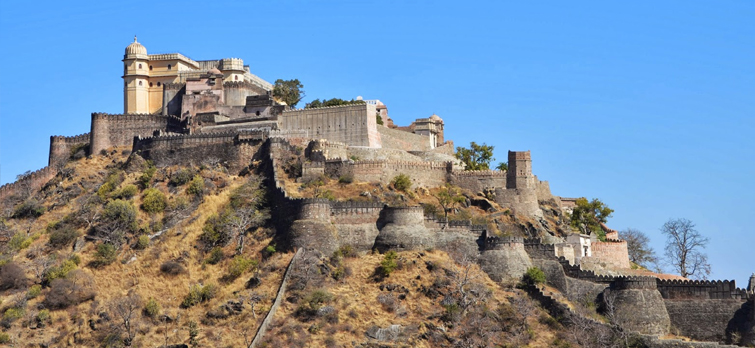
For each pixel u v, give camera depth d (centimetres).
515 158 17012
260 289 13688
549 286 13750
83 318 13825
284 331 12644
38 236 16275
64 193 17862
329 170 16975
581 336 12488
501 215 16338
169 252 15112
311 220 14588
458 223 14538
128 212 16038
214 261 14725
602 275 13975
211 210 16000
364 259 14288
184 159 17925
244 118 19775
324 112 19075
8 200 18562
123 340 13112
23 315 13962
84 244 15712
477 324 12738
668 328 12812
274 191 15938
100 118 19712
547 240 15712
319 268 13862
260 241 14950
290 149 17475
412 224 14488
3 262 15075
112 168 18638
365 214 14762
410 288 13450
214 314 13325
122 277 14725
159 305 13850
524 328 12700
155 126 19838
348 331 12662
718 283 12794
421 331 12669
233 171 17450
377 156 18350
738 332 12494
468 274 13762
